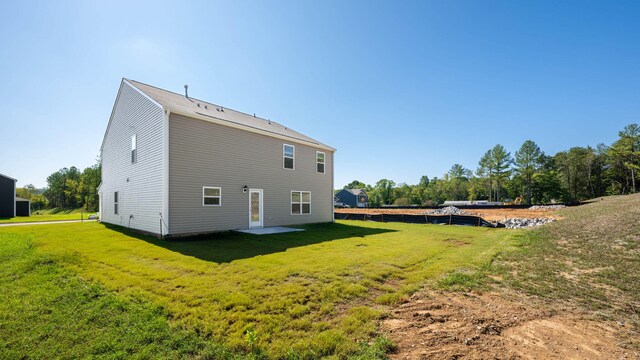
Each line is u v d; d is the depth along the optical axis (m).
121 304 3.72
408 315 3.45
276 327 3.09
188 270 5.49
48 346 2.74
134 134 12.12
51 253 6.59
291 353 2.55
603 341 2.80
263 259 6.49
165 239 9.53
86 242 8.44
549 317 3.40
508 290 4.43
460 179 70.12
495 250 7.61
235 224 11.91
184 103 12.36
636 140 45.41
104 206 16.16
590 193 51.25
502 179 56.06
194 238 9.95
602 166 50.69
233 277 5.02
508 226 14.82
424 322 3.24
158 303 3.73
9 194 25.89
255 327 3.09
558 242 8.12
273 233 11.31
